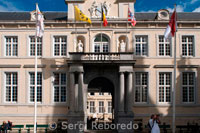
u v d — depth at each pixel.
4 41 32.66
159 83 32.09
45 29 32.38
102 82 35.31
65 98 31.84
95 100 59.75
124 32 32.12
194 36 32.31
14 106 31.66
